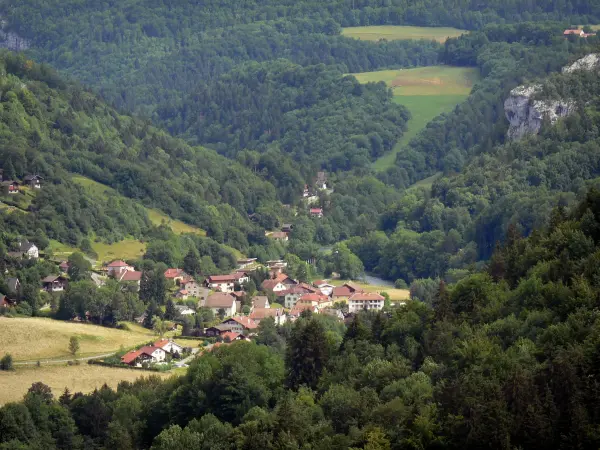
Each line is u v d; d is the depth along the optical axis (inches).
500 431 7258.9
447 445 7509.8
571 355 7568.9
